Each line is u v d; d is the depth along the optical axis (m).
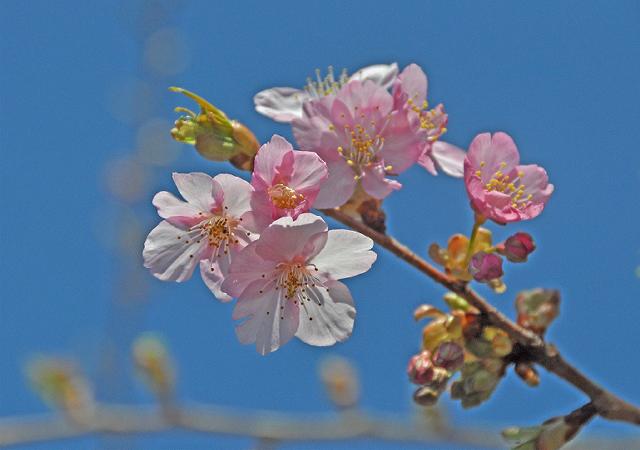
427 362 0.53
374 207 0.53
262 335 0.52
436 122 0.55
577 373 0.53
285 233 0.51
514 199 0.53
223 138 0.53
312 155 0.52
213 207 0.52
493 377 0.53
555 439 0.53
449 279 0.53
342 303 0.52
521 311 0.54
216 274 0.52
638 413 0.53
